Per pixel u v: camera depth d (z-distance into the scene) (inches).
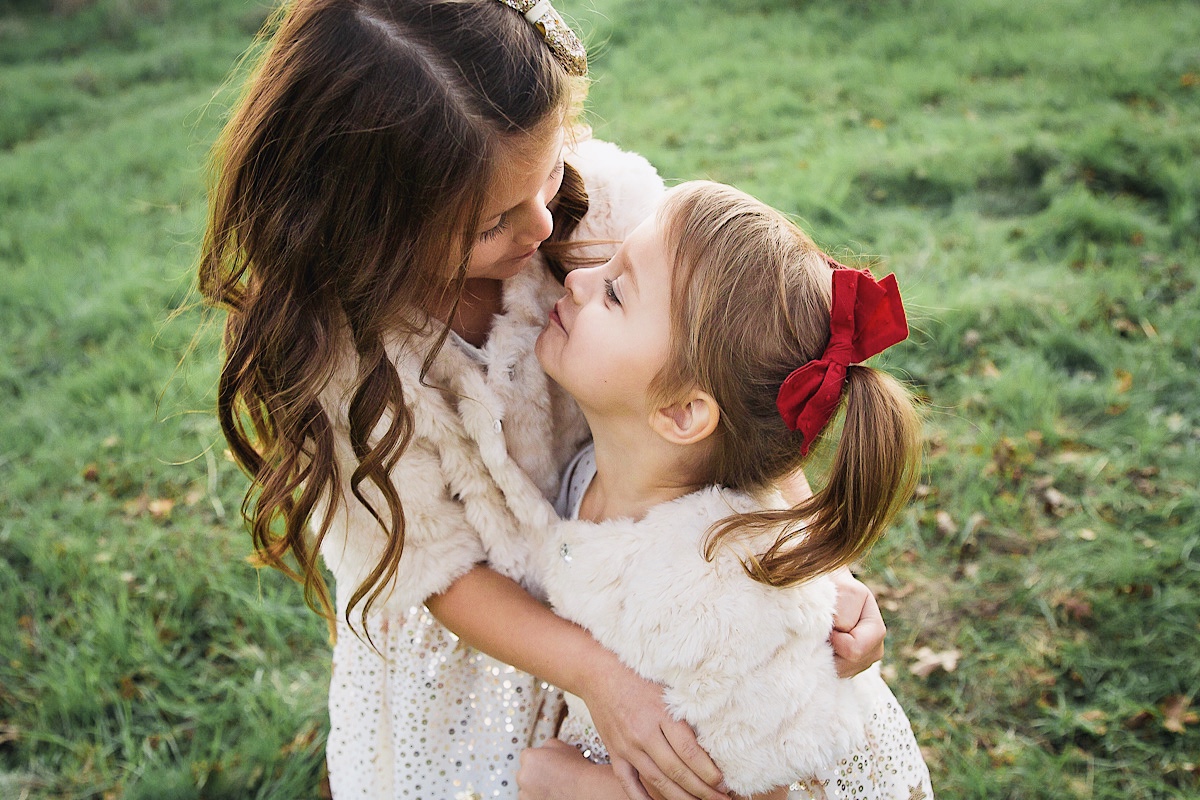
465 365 54.8
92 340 168.2
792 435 55.1
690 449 55.7
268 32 55.4
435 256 49.9
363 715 65.7
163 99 300.4
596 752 59.3
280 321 50.9
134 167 241.8
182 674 105.4
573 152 58.5
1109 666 101.8
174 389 151.3
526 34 48.5
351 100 46.9
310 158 48.3
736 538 52.7
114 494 133.3
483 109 47.0
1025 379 138.8
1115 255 167.8
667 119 237.6
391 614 63.0
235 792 92.8
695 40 287.4
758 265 52.8
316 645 110.2
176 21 370.9
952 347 146.9
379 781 66.2
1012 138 207.3
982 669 103.1
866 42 272.4
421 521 55.2
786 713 51.1
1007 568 113.9
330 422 52.5
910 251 174.2
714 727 50.9
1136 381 140.3
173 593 115.5
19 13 393.1
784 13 299.0
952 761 94.9
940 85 241.3
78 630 110.3
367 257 49.5
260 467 58.7
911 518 120.3
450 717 63.3
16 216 216.2
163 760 96.7
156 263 189.0
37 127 283.7
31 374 161.3
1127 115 212.5
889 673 103.8
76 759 97.0
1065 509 120.7
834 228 182.4
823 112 237.6
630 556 53.2
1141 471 124.9
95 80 314.3
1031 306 154.9
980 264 169.5
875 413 51.4
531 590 59.2
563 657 54.0
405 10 46.9
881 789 60.2
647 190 62.6
